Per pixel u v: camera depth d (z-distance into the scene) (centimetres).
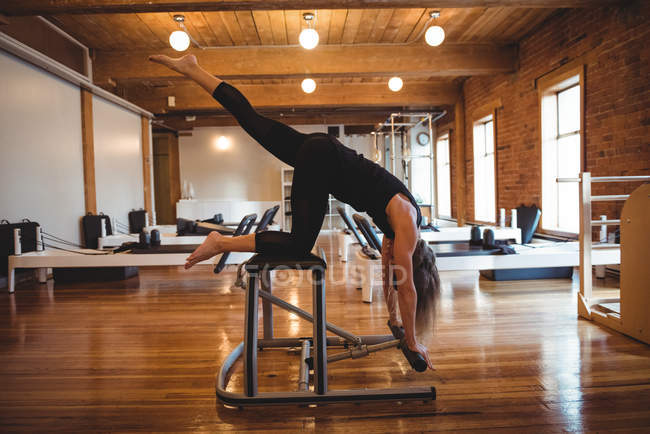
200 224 602
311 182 163
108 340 277
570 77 510
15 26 488
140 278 505
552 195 580
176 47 449
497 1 399
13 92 483
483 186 808
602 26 450
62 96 575
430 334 206
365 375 213
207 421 169
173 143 1145
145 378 213
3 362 238
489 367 220
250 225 289
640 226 251
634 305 258
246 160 1150
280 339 252
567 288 404
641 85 401
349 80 791
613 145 440
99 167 682
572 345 251
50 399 190
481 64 625
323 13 502
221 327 304
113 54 620
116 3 395
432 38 447
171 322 318
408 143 1049
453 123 923
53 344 270
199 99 820
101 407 182
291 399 176
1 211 466
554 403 179
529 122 609
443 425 163
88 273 487
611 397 184
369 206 173
